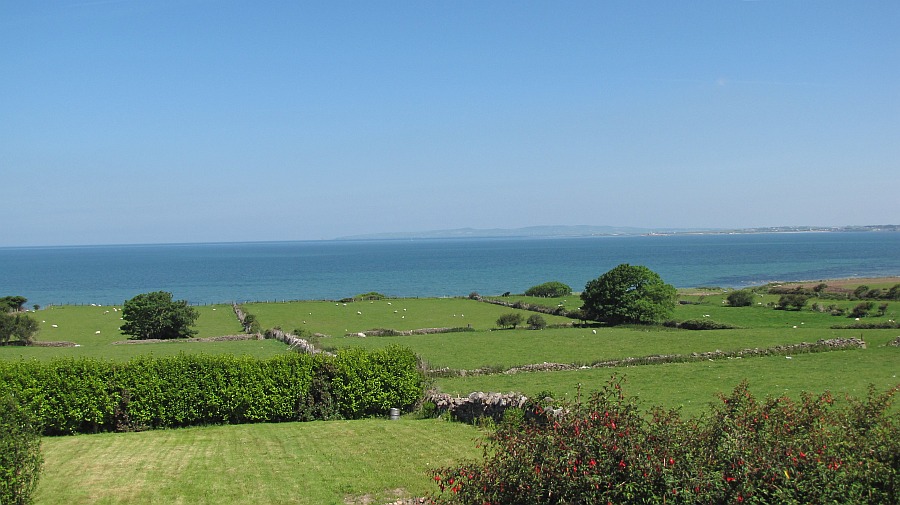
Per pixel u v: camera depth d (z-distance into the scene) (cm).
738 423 975
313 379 2744
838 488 860
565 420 990
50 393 2412
